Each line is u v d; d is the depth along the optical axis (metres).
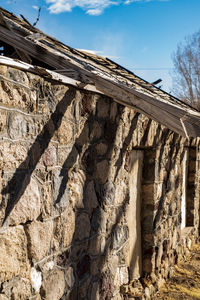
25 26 3.57
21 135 2.29
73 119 2.93
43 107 2.51
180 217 6.23
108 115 3.52
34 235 2.46
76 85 2.83
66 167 2.87
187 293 4.95
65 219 2.87
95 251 3.44
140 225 4.71
